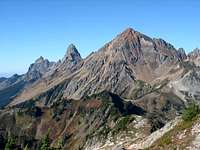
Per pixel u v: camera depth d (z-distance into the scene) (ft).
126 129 486.79
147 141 282.97
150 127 469.57
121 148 305.32
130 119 509.35
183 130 238.07
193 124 237.66
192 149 213.25
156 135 278.26
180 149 219.00
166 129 270.67
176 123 263.29
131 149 292.20
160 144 240.53
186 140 224.94
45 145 405.59
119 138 476.54
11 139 469.16
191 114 252.42
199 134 223.10
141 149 263.08
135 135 458.50
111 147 416.46
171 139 237.25
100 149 465.88
